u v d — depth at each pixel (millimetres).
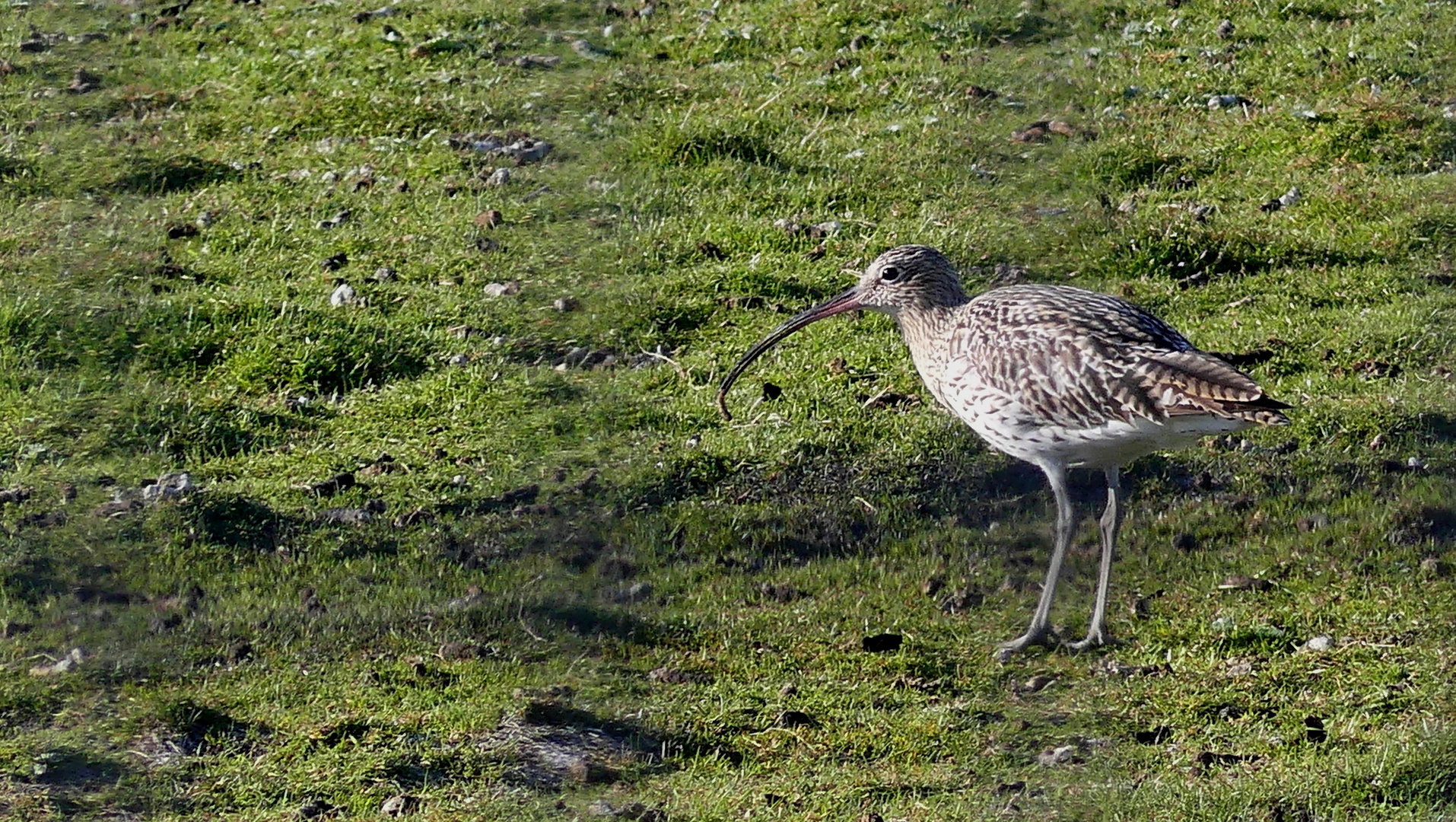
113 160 20641
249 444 15070
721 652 12203
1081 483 14438
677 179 20078
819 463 14672
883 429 15055
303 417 15516
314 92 22703
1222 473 14500
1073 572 13250
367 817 10219
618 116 21875
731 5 25719
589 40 24594
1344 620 12266
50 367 16156
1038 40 24047
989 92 22234
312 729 11133
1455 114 20656
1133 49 23406
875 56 23516
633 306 17344
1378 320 16547
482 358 16469
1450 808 10016
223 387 15953
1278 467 14516
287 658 12062
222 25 25453
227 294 17312
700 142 20609
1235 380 11078
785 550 13672
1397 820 9922
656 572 13344
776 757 10898
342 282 17781
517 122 21812
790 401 15570
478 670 11914
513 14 25469
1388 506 13805
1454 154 19844
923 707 11453
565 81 23078
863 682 11781
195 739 11047
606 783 10609
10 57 24188
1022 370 11977
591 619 12641
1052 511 14086
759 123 21328
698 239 18703
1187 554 13414
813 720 11305
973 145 20734
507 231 18922
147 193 20016
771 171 20188
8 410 15391
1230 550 13438
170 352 16328
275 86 23016
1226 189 19516
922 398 15570
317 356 16156
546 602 12852
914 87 22406
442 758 10812
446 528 13859
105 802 10352
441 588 13031
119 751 10898
